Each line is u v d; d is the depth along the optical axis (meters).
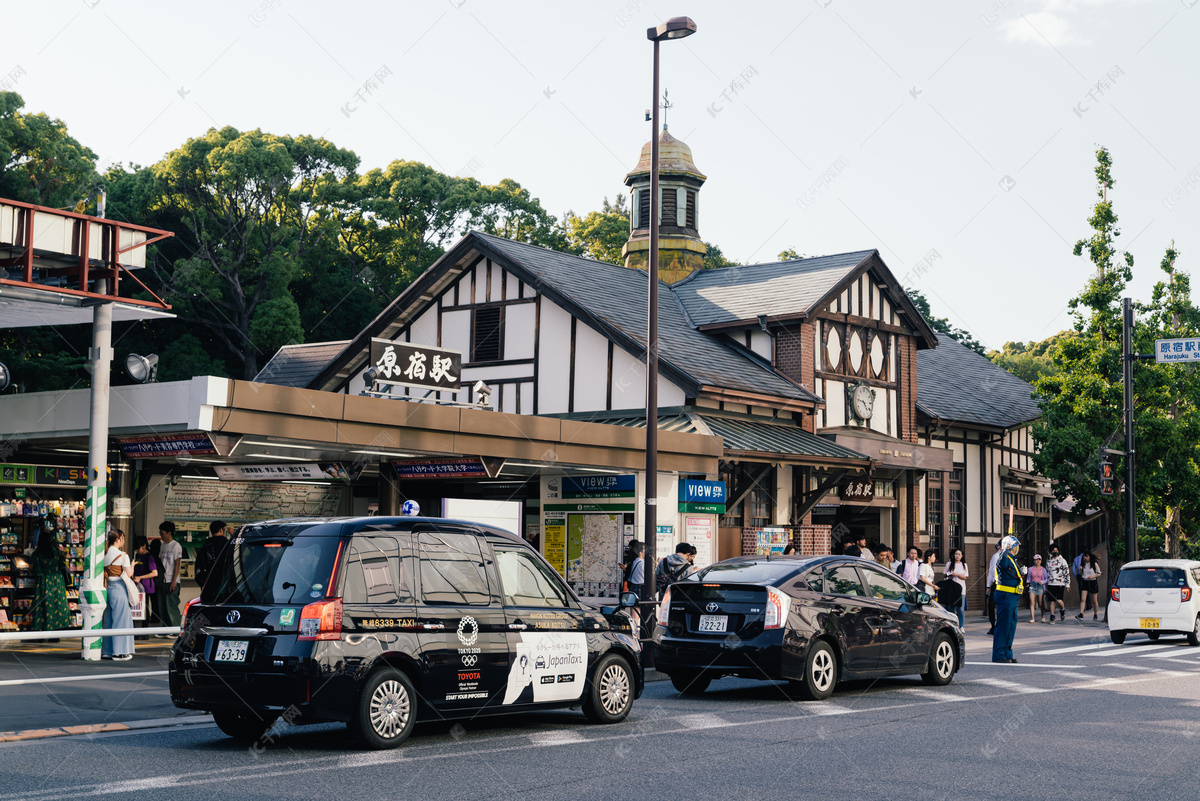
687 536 22.95
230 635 9.26
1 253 15.70
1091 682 15.14
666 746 9.77
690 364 25.27
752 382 26.03
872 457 26.61
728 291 30.86
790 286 29.66
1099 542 41.19
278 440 16.84
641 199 37.91
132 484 18.94
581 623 11.00
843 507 31.03
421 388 20.36
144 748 9.46
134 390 16.30
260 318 41.88
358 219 49.12
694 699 13.34
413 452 18.70
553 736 10.30
